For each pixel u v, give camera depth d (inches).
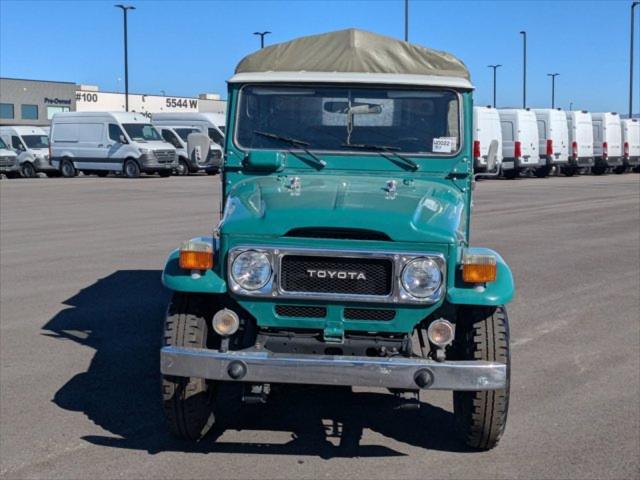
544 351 290.8
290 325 187.8
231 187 228.1
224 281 188.4
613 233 600.4
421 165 227.1
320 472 189.5
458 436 208.2
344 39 233.8
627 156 1497.3
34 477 184.9
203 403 197.2
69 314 342.0
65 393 243.4
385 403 239.5
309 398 243.6
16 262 467.5
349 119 229.5
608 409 230.7
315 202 195.0
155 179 1285.7
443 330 183.3
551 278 424.5
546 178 1362.0
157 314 343.0
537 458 197.0
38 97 2741.1
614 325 327.9
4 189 1074.7
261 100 232.1
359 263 184.1
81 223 659.4
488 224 652.1
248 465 193.3
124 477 185.3
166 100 3198.8
